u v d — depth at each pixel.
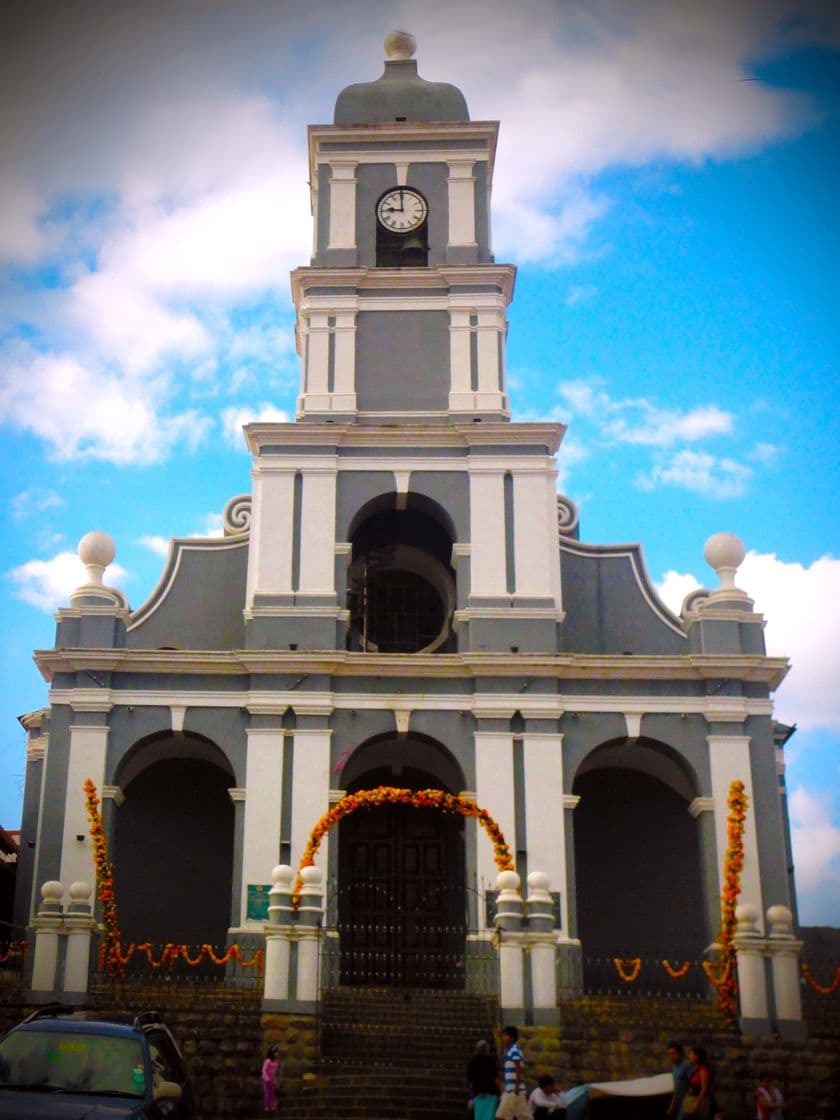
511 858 26.61
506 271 33.62
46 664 30.05
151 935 31.50
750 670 30.20
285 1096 22.22
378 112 35.59
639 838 32.50
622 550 33.03
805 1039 22.98
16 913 34.25
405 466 31.88
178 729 29.75
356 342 33.28
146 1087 13.97
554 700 29.89
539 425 31.84
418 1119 21.30
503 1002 23.38
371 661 29.97
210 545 33.00
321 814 29.03
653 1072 22.25
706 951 28.33
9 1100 13.24
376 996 26.23
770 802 29.47
